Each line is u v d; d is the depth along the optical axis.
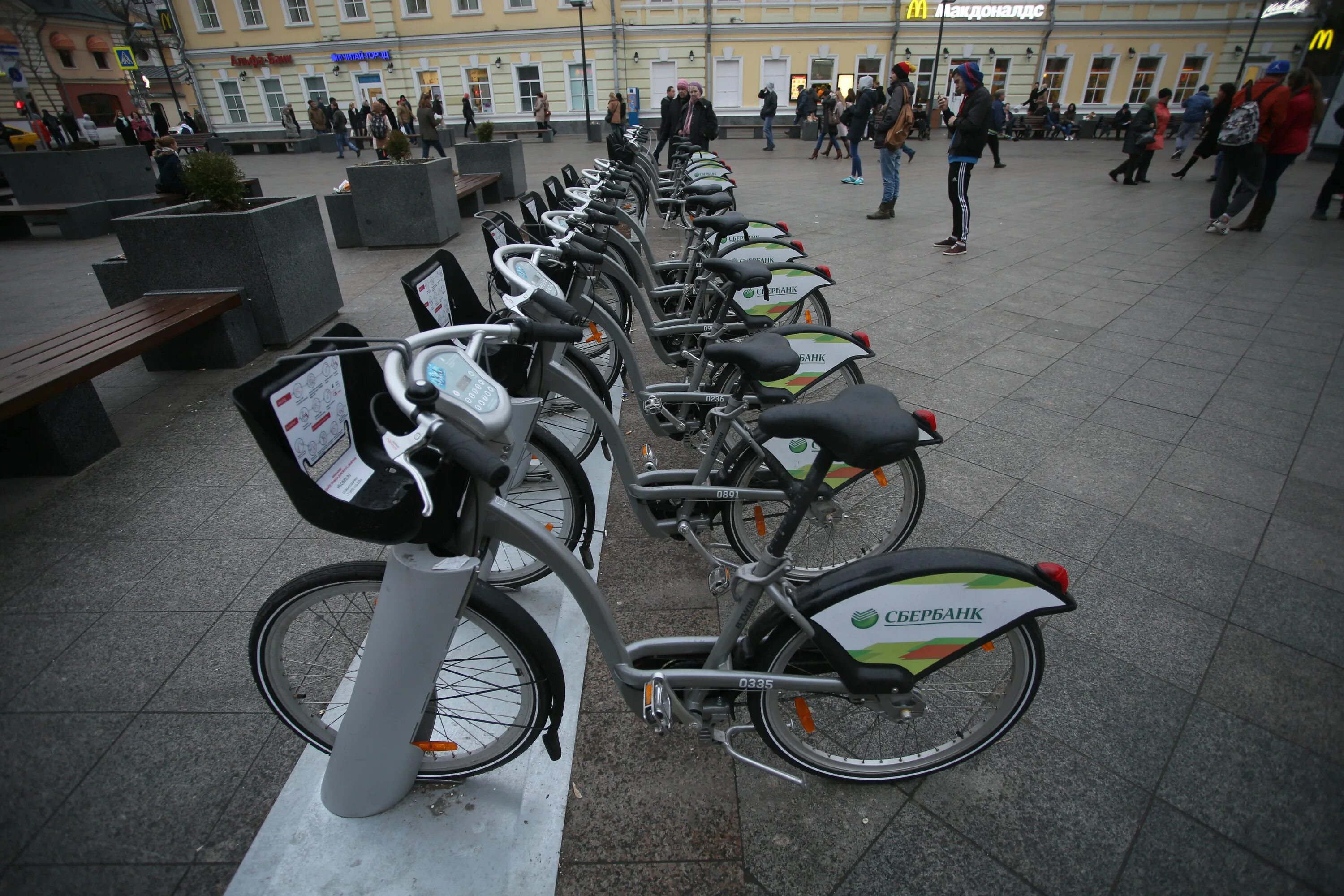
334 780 1.70
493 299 3.49
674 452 3.43
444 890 1.60
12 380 2.97
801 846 1.70
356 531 1.31
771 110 18.33
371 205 7.50
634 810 1.78
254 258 4.38
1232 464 3.26
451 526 1.44
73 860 1.66
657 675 1.65
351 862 1.66
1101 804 1.78
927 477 3.18
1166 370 4.29
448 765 1.81
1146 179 12.66
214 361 4.41
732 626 1.67
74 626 2.35
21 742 1.95
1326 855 1.66
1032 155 17.80
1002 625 1.60
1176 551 2.68
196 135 20.30
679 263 4.30
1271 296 5.68
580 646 2.28
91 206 9.63
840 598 1.56
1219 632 2.29
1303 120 7.43
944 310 5.41
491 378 1.43
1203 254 7.06
